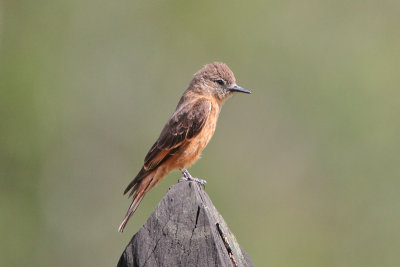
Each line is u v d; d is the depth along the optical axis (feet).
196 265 18.67
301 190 59.77
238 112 62.44
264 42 63.00
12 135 56.95
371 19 63.67
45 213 57.41
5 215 55.47
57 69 60.49
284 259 57.31
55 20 60.80
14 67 58.49
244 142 61.93
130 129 62.28
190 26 63.67
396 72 61.87
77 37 61.87
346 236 57.88
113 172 61.16
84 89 61.67
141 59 63.26
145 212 57.41
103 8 62.49
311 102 61.41
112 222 59.57
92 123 61.57
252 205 60.08
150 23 63.67
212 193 60.23
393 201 57.77
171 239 19.02
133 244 19.31
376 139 59.16
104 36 62.64
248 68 62.80
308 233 58.29
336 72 61.82
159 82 63.31
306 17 63.41
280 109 61.93
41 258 56.54
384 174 58.34
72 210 58.80
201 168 60.85
